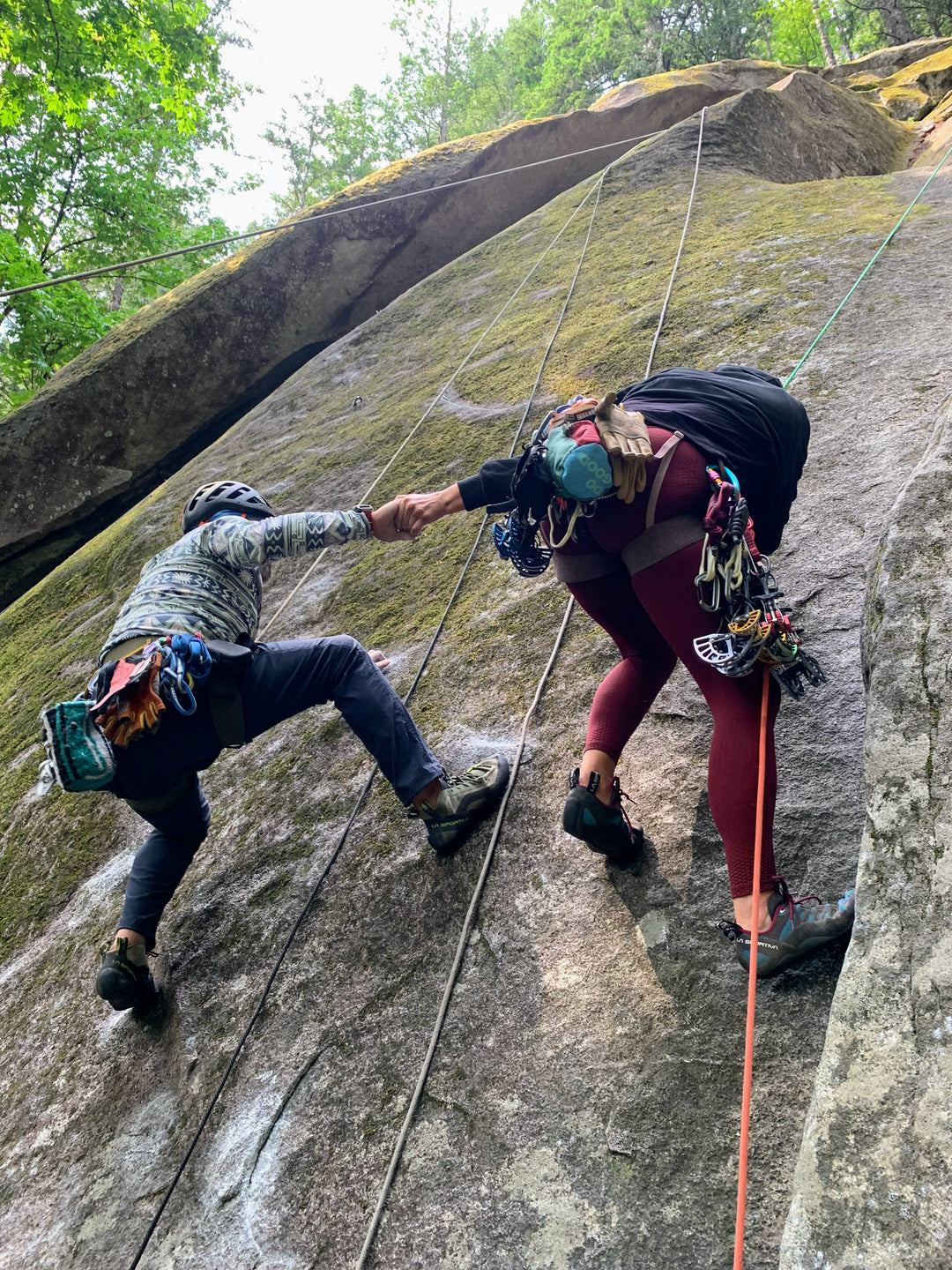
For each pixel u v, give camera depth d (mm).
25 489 8023
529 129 9398
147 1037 2498
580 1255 1560
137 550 5621
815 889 1874
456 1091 1909
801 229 5129
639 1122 1680
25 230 16688
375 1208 1797
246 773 3273
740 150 7469
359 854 2639
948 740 1502
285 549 2211
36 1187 2277
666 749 2383
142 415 8305
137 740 2143
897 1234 1130
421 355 6191
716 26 21609
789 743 2201
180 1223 1995
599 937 2033
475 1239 1662
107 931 2947
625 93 10312
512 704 2854
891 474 2861
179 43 13820
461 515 4113
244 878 2793
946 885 1373
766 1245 1437
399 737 2350
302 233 8773
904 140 10188
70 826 3582
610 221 6648
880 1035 1303
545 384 4617
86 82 13109
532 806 2436
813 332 3807
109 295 22500
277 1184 1951
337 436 5590
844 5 23953
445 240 9195
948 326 3510
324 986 2322
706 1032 1752
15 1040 2803
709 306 4457
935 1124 1184
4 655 5555
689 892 2018
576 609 3090
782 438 1922
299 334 8773
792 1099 1583
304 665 2326
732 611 1724
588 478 1738
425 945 2271
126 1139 2260
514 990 2035
